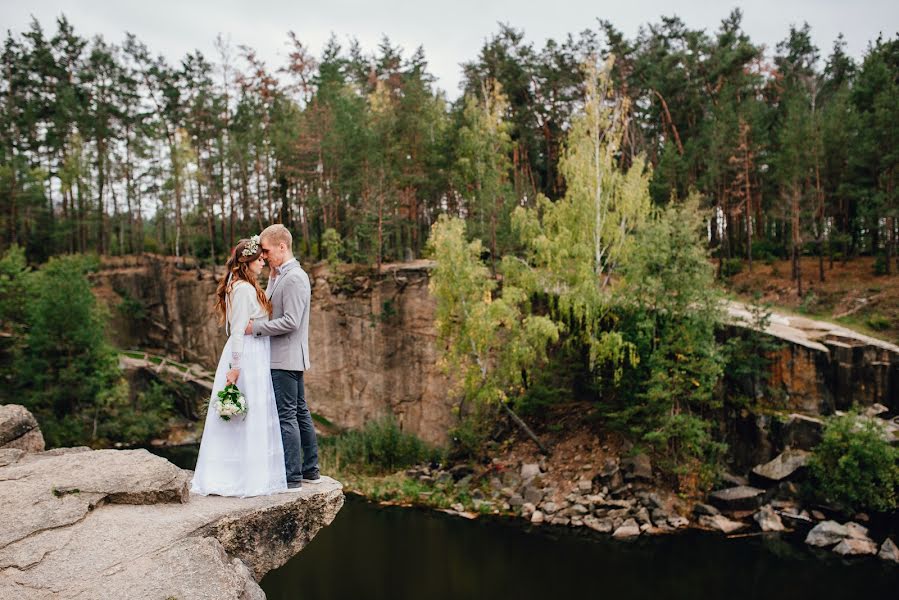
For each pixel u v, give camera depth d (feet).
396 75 180.24
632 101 164.76
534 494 89.71
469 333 97.19
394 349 125.39
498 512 86.84
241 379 19.34
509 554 70.44
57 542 15.65
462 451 106.42
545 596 58.54
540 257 99.91
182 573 14.88
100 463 19.29
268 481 19.26
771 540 74.95
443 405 119.96
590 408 104.63
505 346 100.53
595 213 100.94
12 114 180.45
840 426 81.15
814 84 187.83
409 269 125.29
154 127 188.34
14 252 142.92
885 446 77.41
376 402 126.31
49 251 180.65
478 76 168.55
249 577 16.05
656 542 74.49
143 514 17.37
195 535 16.63
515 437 105.50
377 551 71.61
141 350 162.61
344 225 151.84
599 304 96.48
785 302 124.47
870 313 112.78
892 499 75.97
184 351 160.56
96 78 191.62
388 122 151.02
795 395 90.84
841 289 122.72
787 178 131.95
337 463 107.04
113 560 15.16
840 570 65.31
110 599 13.93
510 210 126.72
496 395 97.45
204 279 159.43
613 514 82.38
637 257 91.45
